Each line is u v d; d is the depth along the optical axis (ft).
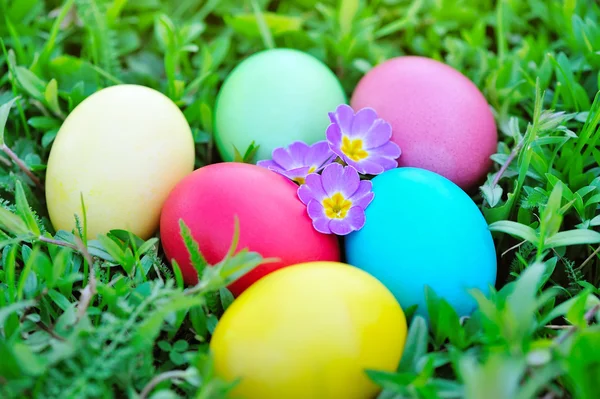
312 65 0.96
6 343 0.74
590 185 0.90
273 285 0.77
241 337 0.75
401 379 0.73
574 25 1.04
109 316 0.75
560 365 0.70
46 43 1.05
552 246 0.81
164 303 0.76
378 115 0.94
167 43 1.04
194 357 0.75
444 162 0.92
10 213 0.81
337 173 0.87
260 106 0.93
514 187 0.92
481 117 0.93
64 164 0.88
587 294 0.73
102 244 0.83
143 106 0.89
